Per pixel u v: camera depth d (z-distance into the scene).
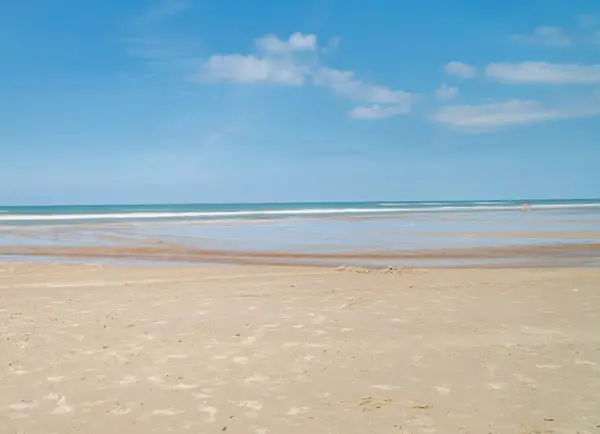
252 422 4.48
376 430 4.33
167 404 4.84
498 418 4.57
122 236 26.94
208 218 48.50
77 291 10.72
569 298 10.00
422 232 30.22
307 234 28.67
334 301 9.66
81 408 4.75
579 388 5.27
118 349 6.50
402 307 9.12
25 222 39.78
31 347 6.56
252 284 11.68
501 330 7.54
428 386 5.32
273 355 6.30
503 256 18.62
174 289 11.00
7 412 4.65
